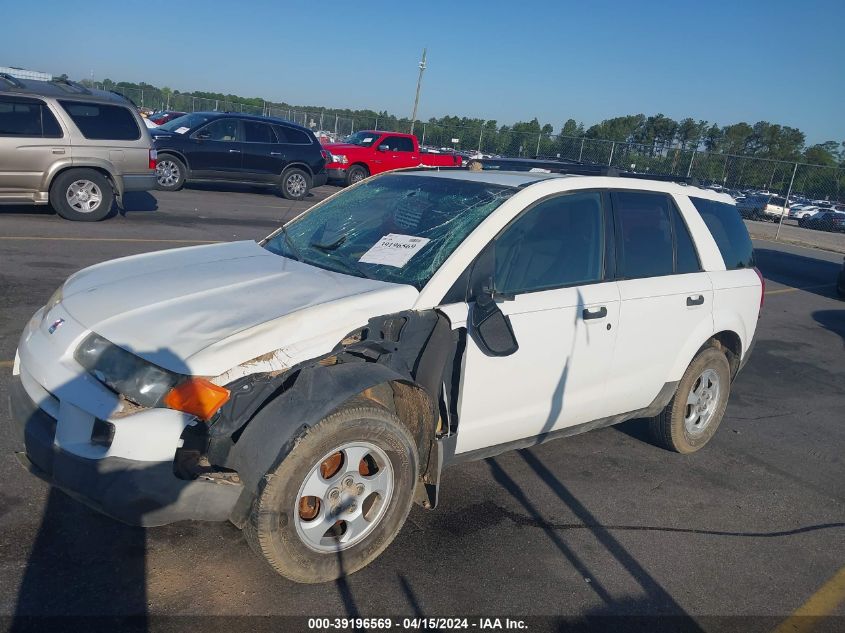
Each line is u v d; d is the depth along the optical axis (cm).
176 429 289
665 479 480
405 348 347
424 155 2339
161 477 290
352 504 327
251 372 304
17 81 1129
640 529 411
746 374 763
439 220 404
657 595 350
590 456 504
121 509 290
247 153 1727
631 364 452
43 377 318
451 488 434
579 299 411
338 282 364
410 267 377
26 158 1098
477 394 372
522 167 545
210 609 306
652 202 478
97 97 1160
